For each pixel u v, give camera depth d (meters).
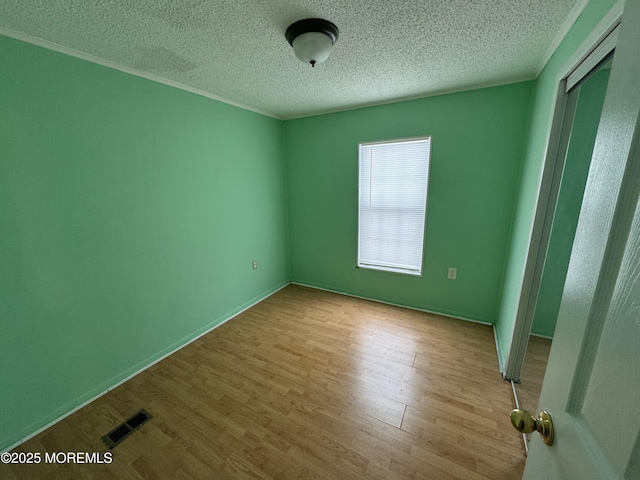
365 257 3.12
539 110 1.74
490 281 2.49
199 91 2.22
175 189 2.14
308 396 1.73
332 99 2.48
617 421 0.37
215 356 2.16
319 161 3.09
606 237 0.43
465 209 2.45
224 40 1.43
